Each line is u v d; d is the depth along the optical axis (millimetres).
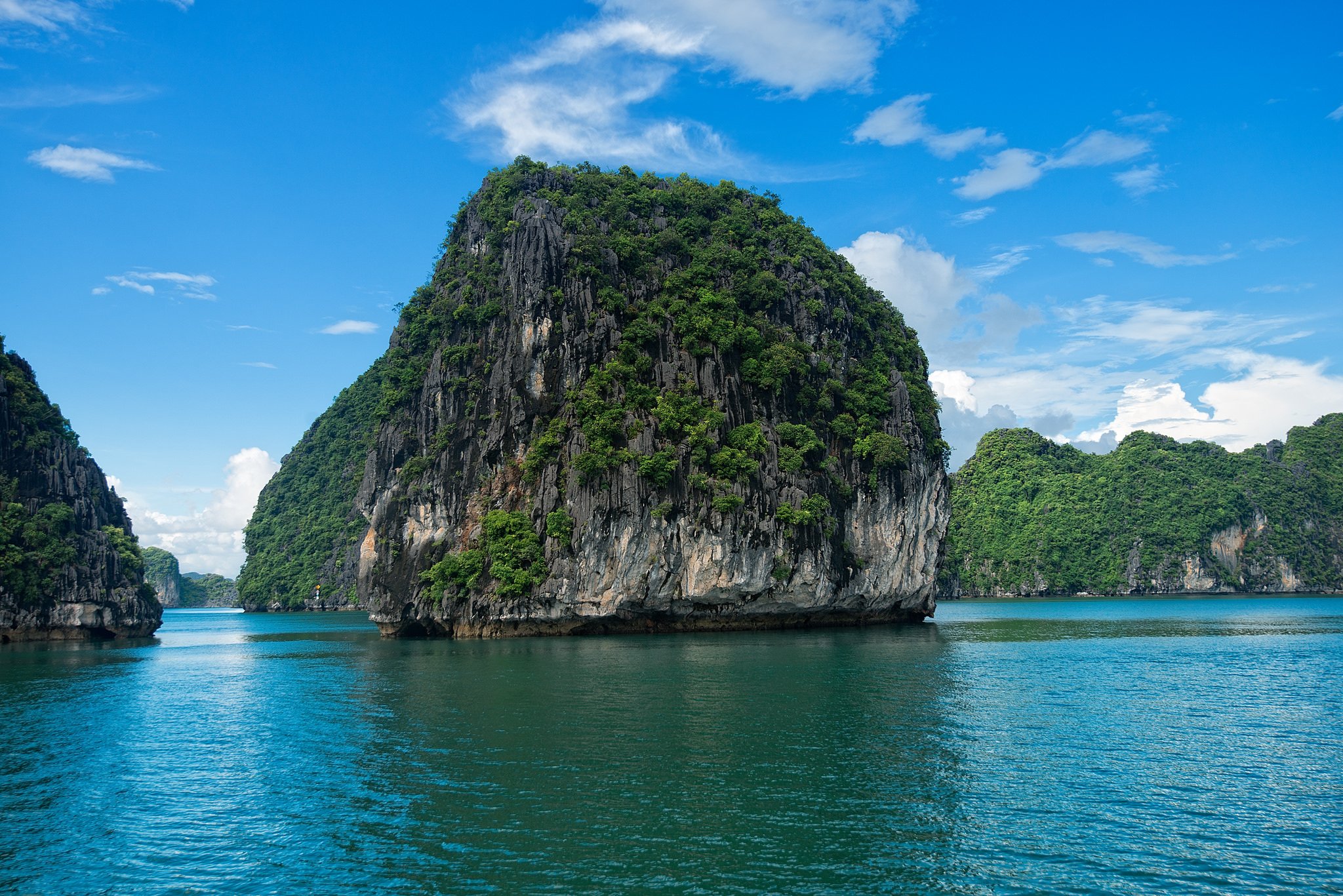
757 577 80125
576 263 86938
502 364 86438
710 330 84312
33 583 90625
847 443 89562
